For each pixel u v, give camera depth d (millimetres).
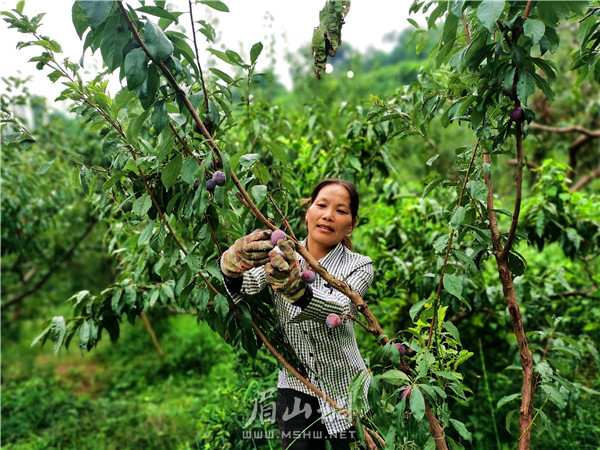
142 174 1655
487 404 3123
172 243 1717
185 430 3652
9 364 5906
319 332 1765
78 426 4047
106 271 7676
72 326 2264
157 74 1360
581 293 3451
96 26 1173
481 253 1714
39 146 4949
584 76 2064
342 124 4199
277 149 1589
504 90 1467
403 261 3127
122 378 5227
